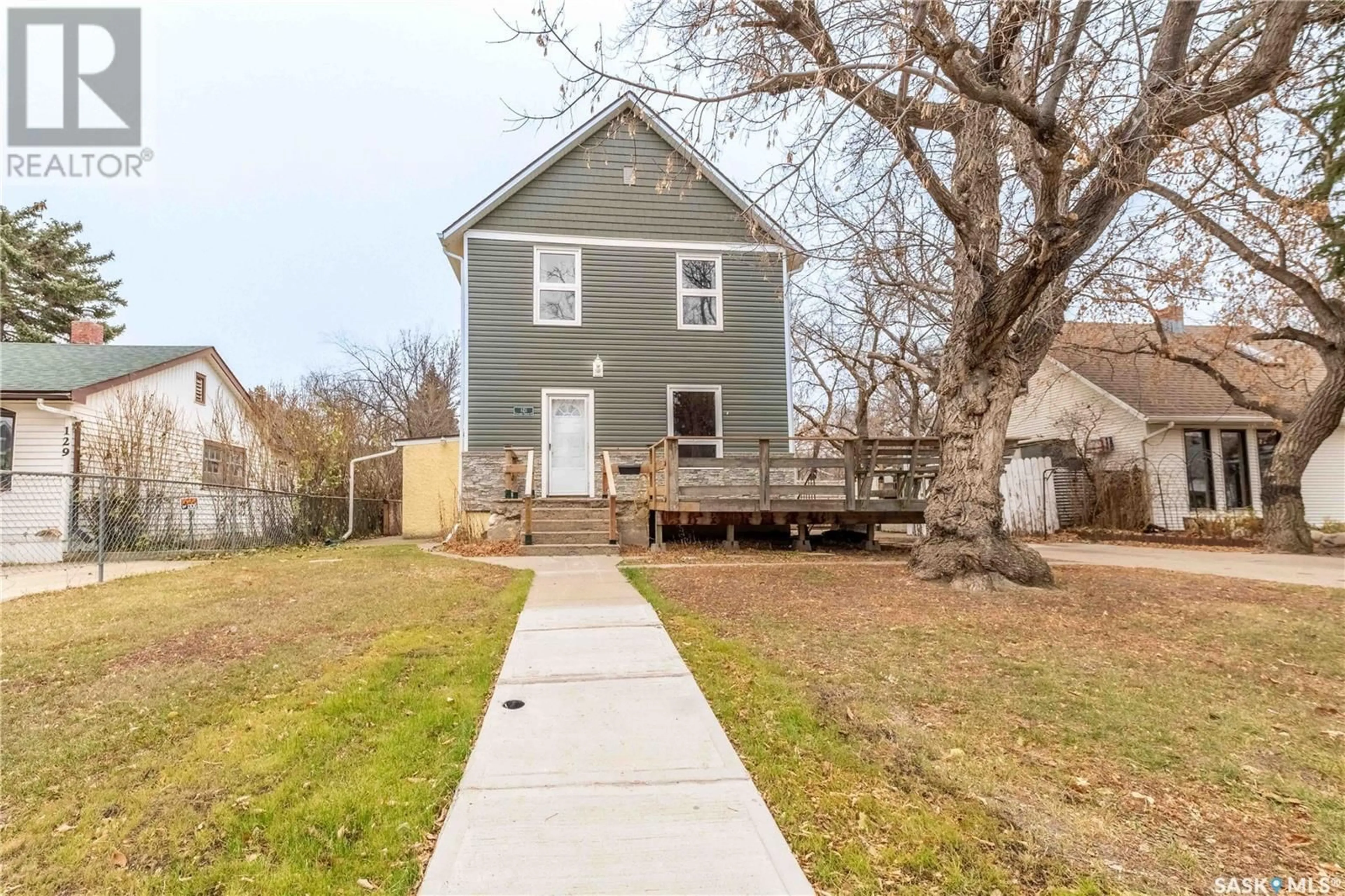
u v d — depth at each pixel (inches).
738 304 520.1
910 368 457.1
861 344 751.1
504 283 488.4
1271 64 197.9
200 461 576.1
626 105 502.9
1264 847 90.3
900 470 423.2
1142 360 684.7
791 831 92.4
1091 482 630.5
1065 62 208.8
